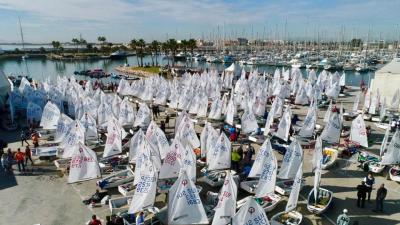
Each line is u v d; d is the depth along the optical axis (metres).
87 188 28.39
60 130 36.44
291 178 27.75
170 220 20.64
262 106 48.03
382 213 24.62
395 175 29.78
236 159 30.62
